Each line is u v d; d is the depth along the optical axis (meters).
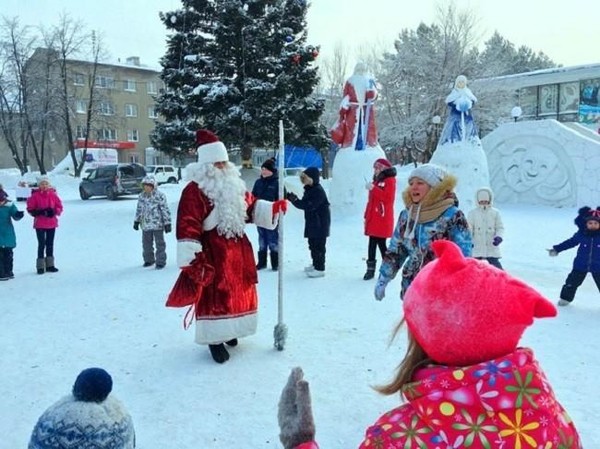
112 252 10.88
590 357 4.64
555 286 7.47
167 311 6.35
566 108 37.25
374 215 7.59
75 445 1.76
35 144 44.03
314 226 7.92
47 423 1.79
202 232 4.61
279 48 19.28
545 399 1.37
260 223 4.91
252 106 18.36
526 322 1.35
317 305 6.46
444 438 1.35
